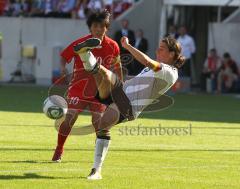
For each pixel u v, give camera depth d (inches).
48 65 2768.2
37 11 2842.0
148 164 1069.1
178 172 1012.5
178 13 2839.6
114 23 2751.0
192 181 951.0
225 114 1888.5
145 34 2827.3
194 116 1806.1
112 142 1290.6
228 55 2603.3
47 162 1058.7
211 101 2288.4
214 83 2615.7
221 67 2603.3
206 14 2881.4
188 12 2864.2
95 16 1040.2
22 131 1408.7
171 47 956.6
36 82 2785.4
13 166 1015.6
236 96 2495.1
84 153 1154.7
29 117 1657.2
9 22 2824.8
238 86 2600.9
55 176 954.1
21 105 1951.3
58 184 903.1
